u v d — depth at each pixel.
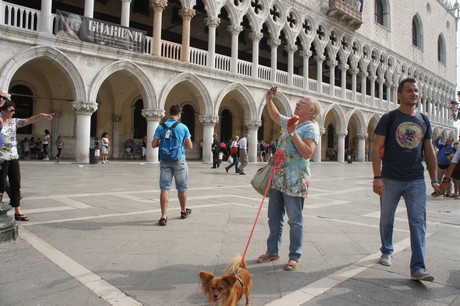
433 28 50.75
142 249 4.61
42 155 21.05
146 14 26.03
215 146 20.11
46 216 6.30
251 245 4.92
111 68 18.55
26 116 21.91
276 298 3.29
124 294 3.27
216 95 23.34
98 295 3.23
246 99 25.41
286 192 4.11
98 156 18.91
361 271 4.06
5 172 5.52
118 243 4.84
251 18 25.27
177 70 21.19
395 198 4.22
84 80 17.70
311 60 38.03
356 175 19.22
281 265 4.20
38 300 3.10
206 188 11.05
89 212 6.75
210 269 3.95
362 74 36.62
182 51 21.75
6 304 3.00
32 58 16.16
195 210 7.33
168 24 27.48
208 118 22.94
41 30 16.50
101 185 10.62
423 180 4.18
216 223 6.18
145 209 7.23
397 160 4.18
